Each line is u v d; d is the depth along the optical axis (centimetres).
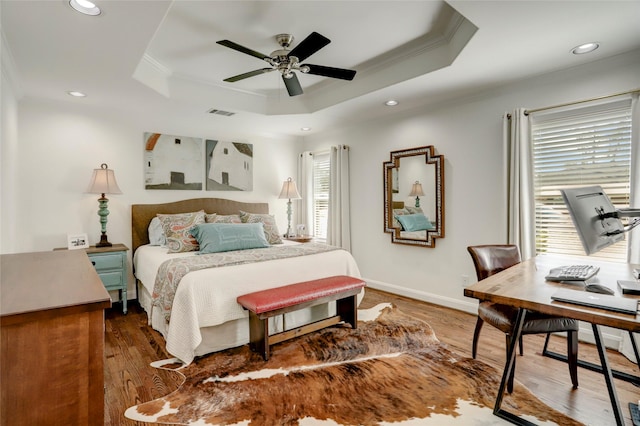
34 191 341
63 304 91
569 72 278
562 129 289
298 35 266
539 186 304
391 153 420
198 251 343
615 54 252
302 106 419
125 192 397
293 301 254
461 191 356
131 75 279
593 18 199
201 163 457
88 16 189
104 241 360
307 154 544
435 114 378
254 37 269
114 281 347
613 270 199
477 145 341
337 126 485
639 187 241
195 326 236
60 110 355
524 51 245
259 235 367
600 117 269
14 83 279
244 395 203
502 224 315
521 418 174
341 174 481
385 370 231
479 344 272
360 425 175
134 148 402
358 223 475
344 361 245
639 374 221
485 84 316
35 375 88
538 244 305
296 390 208
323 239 534
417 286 402
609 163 265
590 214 166
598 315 120
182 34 263
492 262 250
